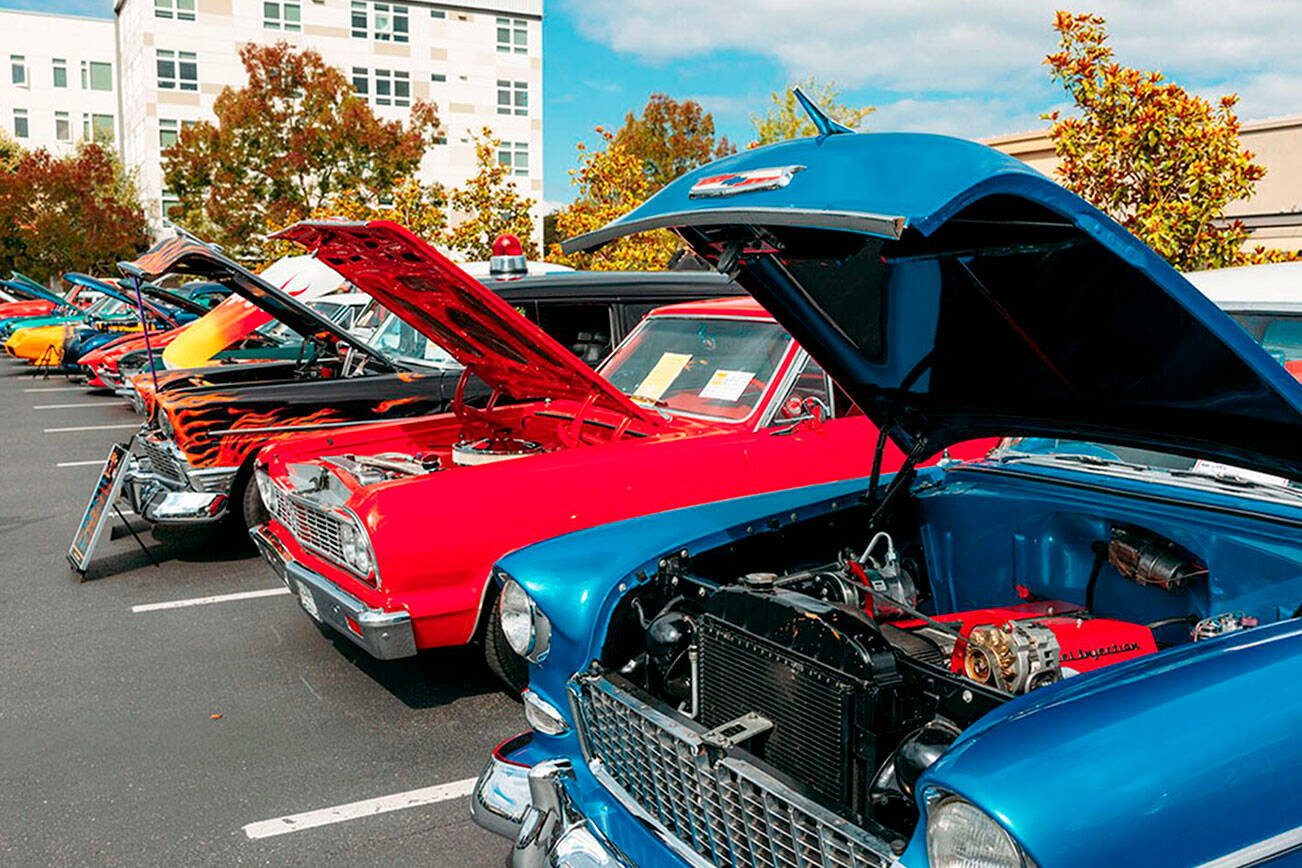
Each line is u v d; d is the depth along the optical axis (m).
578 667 2.80
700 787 2.30
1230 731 1.80
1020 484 3.39
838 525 3.38
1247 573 2.77
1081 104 9.73
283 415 7.08
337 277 13.84
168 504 6.95
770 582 2.64
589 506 4.64
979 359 2.83
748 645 2.47
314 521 4.80
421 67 46.72
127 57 48.03
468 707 4.73
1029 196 1.98
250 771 4.13
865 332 2.94
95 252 38.00
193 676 5.13
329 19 44.72
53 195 38.38
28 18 49.97
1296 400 2.18
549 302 7.38
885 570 3.24
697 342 5.80
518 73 48.88
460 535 4.34
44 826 3.72
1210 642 2.12
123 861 3.50
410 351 8.22
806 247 2.57
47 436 13.15
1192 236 9.29
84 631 5.82
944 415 3.15
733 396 5.38
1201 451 2.64
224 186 31.98
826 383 5.46
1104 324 2.39
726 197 2.32
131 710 4.73
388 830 3.69
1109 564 3.13
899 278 2.62
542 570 2.91
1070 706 1.89
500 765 2.99
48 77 50.78
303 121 33.06
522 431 6.02
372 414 7.35
